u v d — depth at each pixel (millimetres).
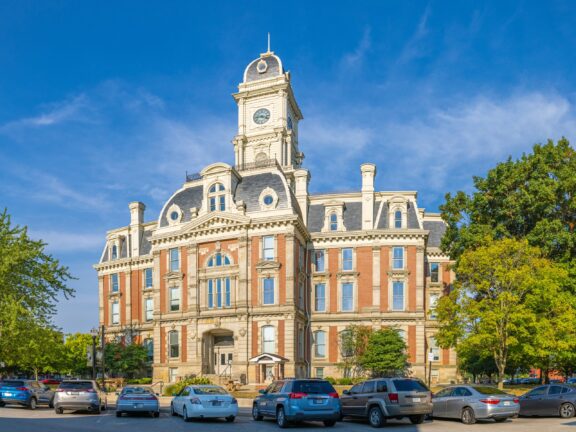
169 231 63469
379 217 64438
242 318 57375
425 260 66312
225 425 27297
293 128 86688
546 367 44875
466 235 49406
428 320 64875
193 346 59438
